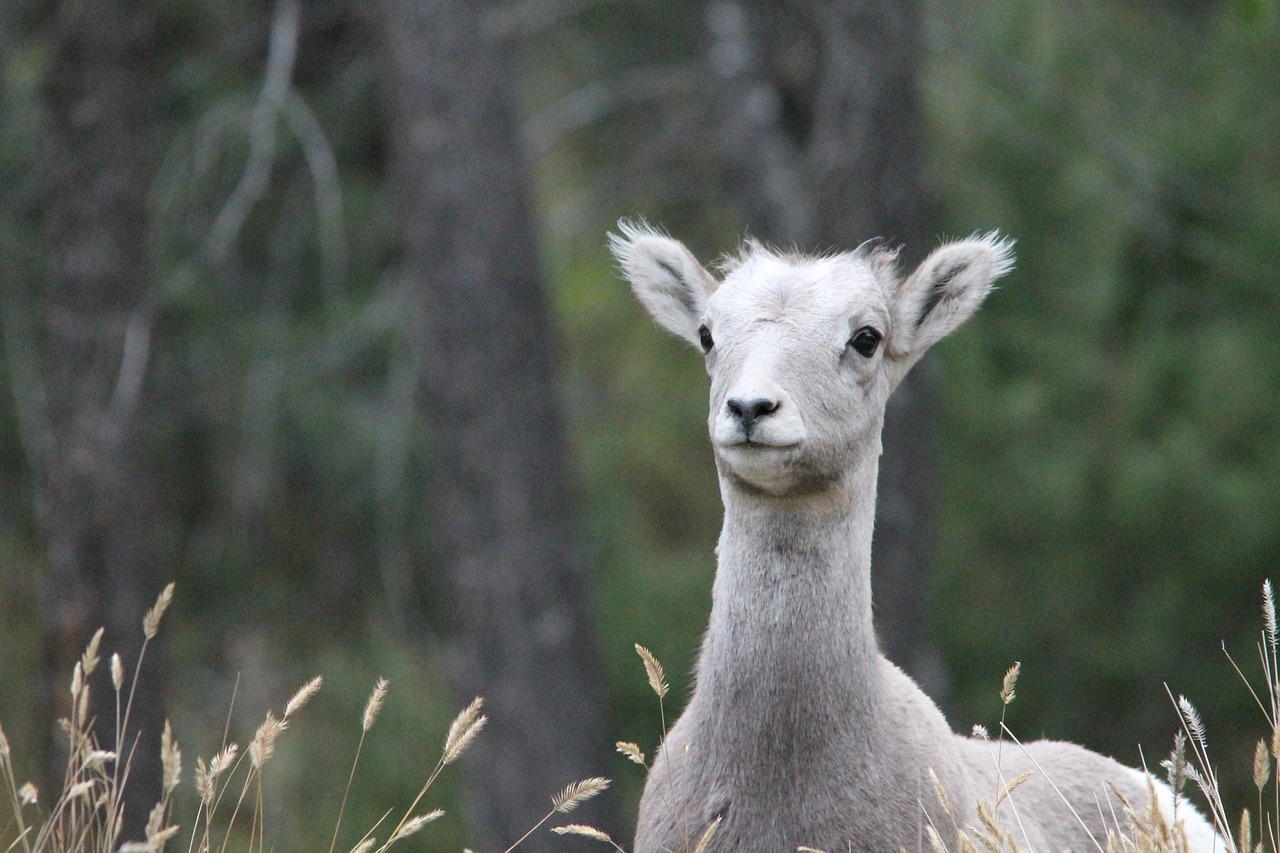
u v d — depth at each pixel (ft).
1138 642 114.62
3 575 115.24
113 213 88.74
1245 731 114.21
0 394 111.24
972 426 115.44
